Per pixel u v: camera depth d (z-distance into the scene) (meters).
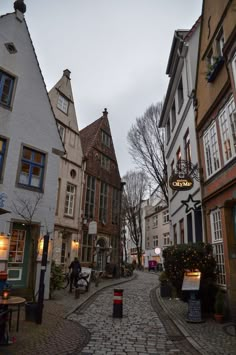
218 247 9.66
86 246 22.12
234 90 8.16
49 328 7.21
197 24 14.08
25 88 13.20
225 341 6.19
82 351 5.61
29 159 12.92
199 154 11.90
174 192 17.50
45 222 12.93
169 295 13.21
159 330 7.39
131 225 43.25
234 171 8.59
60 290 14.60
